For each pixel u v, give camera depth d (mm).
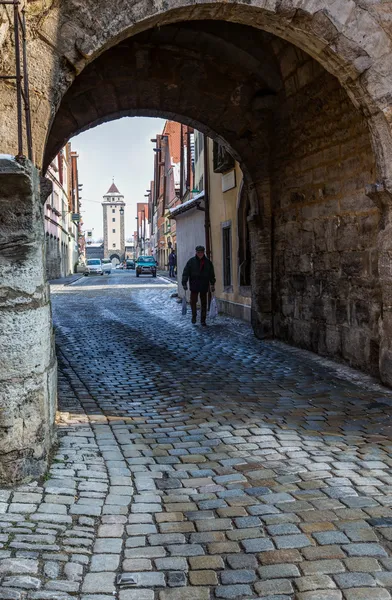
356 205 7531
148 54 9328
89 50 4660
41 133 4484
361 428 5211
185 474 4172
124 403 6199
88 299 22750
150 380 7363
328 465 4301
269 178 10523
